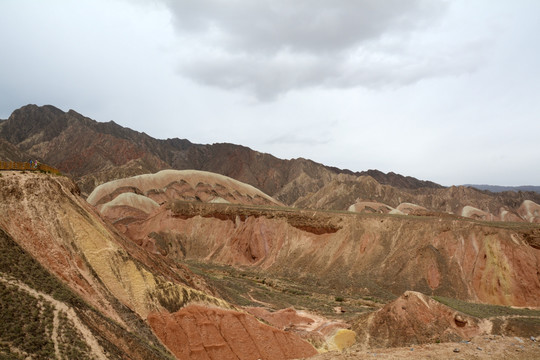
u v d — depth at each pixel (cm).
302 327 6003
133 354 3362
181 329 4228
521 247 8381
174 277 5353
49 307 3081
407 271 8975
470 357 3997
